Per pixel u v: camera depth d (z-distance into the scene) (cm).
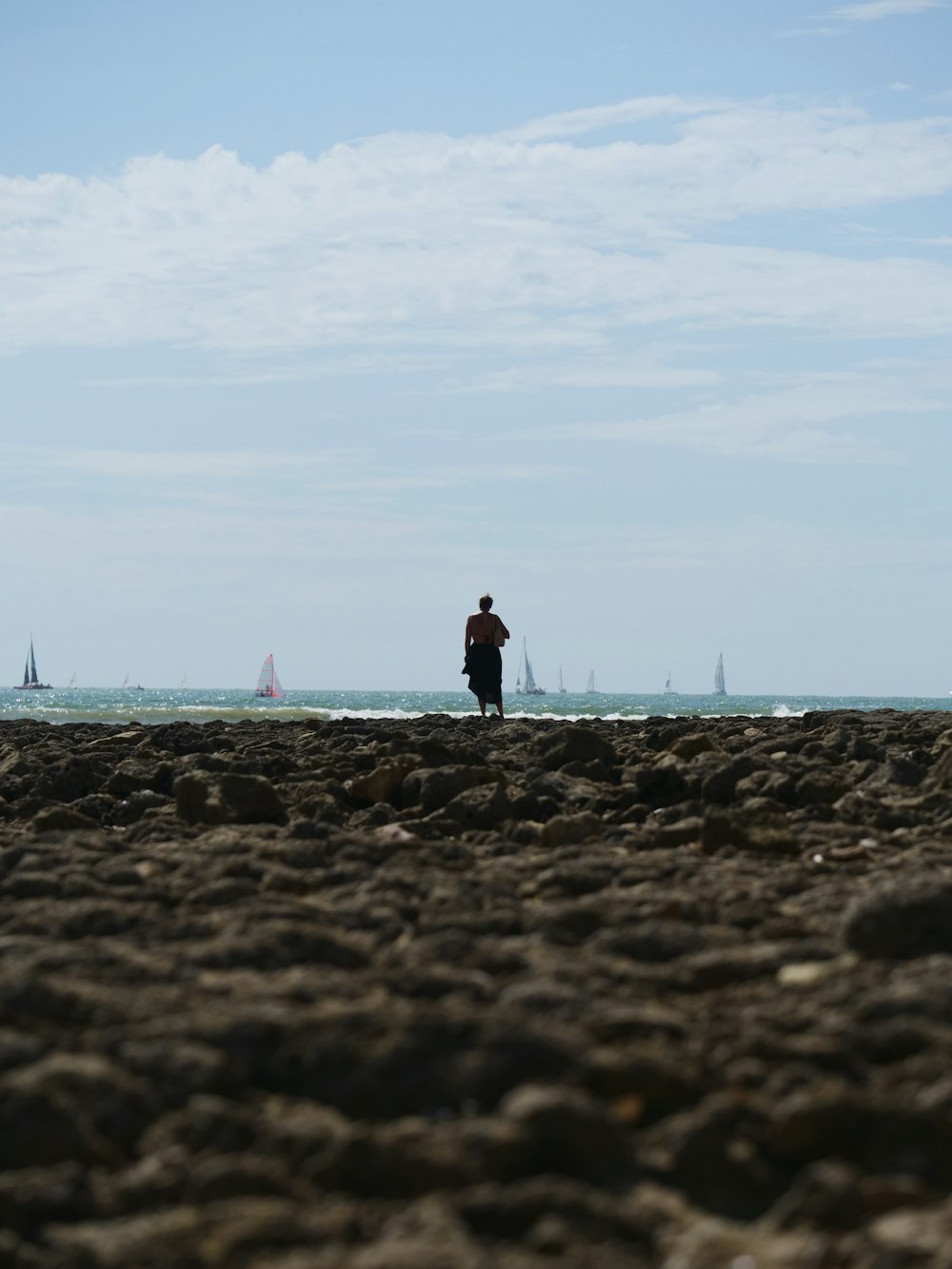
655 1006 480
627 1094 394
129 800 1071
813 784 980
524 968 532
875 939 526
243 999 486
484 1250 309
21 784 1174
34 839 857
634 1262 307
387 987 494
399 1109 395
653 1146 368
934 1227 310
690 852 825
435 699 12319
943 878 568
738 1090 398
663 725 1925
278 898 668
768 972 519
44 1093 375
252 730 1986
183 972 525
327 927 612
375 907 641
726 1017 465
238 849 810
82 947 563
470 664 2355
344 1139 357
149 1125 383
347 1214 329
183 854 798
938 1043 418
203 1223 323
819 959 535
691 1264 306
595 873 720
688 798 1035
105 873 718
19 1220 331
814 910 623
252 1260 310
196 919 627
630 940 555
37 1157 360
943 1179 351
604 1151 356
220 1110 379
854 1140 363
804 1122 364
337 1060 414
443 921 608
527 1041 408
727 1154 358
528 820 989
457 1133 361
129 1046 421
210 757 1226
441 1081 400
